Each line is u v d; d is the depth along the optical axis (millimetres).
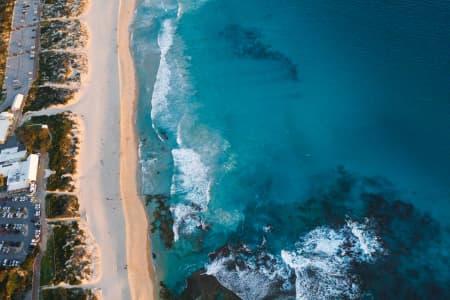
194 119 68875
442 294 48719
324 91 70125
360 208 57000
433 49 71812
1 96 70312
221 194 60344
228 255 54219
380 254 52562
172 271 53625
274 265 52719
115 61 77125
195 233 56625
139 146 65875
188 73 75250
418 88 67375
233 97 71438
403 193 57844
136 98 72125
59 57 75688
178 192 60531
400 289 49500
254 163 63469
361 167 61281
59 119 66438
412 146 61938
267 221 57188
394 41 74438
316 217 56938
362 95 68438
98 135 66438
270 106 69688
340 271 51562
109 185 60906
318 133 65688
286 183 61000
